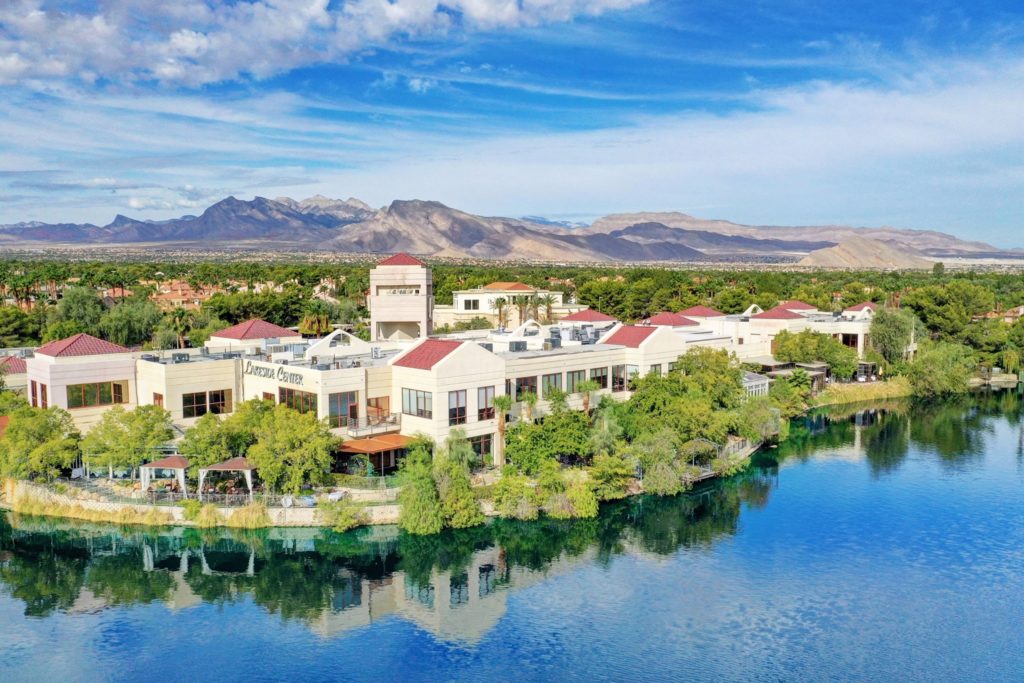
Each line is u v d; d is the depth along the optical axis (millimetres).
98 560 60875
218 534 62094
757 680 44250
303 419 65000
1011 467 85125
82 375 73625
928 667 45531
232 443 65938
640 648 47750
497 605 53344
